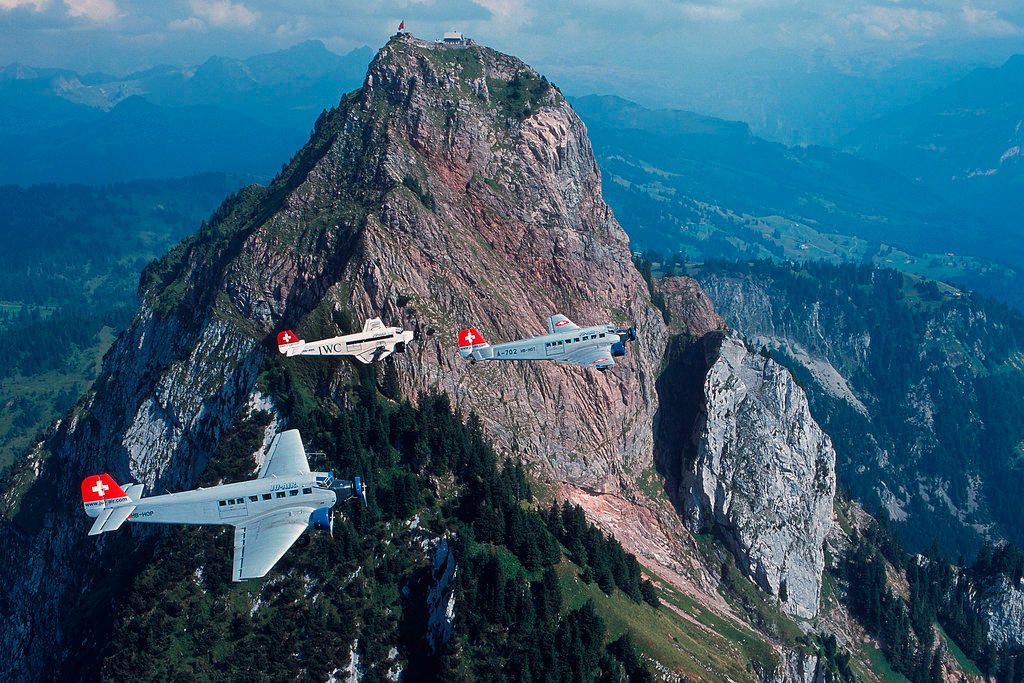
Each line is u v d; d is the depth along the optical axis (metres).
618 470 185.25
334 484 100.94
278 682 122.69
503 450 165.25
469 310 169.62
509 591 124.31
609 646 128.12
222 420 159.38
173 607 125.50
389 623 127.44
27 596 173.25
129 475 166.88
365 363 149.25
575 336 131.25
